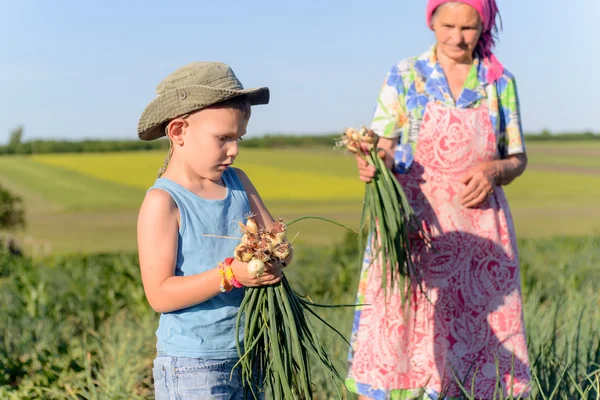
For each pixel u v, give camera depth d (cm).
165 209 278
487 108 401
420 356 402
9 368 569
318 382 467
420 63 405
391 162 402
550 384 397
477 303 400
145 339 617
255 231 264
